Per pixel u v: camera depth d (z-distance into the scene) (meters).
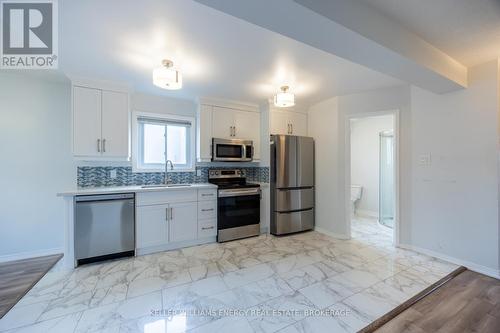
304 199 3.88
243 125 3.91
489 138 2.38
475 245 2.48
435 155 2.78
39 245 2.86
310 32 1.49
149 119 3.44
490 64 2.36
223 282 2.23
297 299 1.95
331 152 3.74
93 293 2.03
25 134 2.80
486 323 1.67
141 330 1.59
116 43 1.96
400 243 3.14
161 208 2.99
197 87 3.11
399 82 2.94
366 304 1.88
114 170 3.22
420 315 1.76
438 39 1.96
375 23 1.59
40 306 1.84
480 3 1.50
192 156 3.77
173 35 1.84
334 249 3.10
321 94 3.47
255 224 3.69
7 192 2.72
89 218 2.58
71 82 2.74
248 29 1.76
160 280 2.26
